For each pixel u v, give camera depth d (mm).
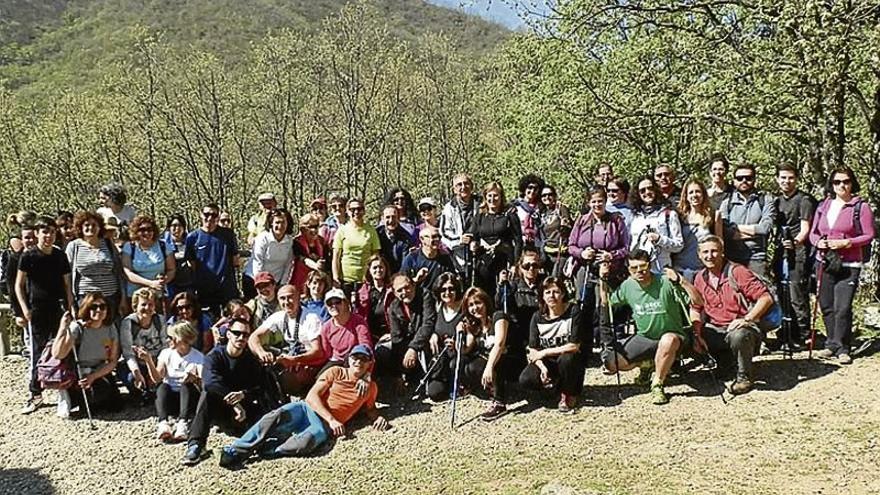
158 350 7363
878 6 8281
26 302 7496
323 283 7234
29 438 6969
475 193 7746
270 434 6367
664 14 10961
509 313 6934
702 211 7059
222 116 28625
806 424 5969
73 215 8414
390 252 8031
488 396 7141
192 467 6211
